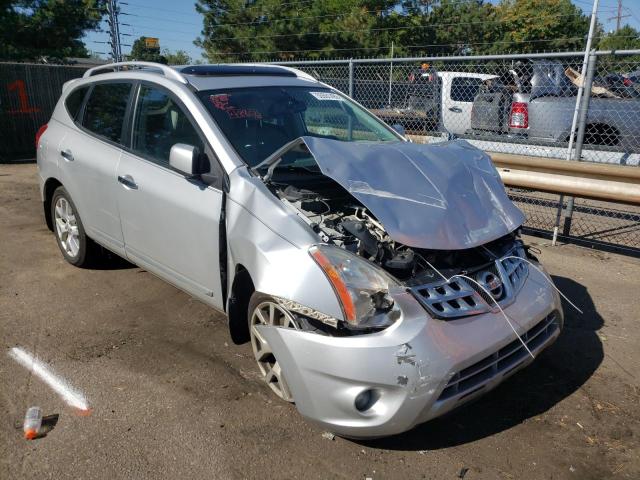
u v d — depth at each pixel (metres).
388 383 2.61
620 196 5.57
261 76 4.46
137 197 4.04
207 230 3.52
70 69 13.13
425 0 27.89
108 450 2.88
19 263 5.39
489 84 9.91
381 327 2.69
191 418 3.14
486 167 3.78
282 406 3.26
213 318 4.32
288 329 2.82
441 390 2.65
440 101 10.25
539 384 3.57
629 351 3.99
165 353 3.81
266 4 25.66
